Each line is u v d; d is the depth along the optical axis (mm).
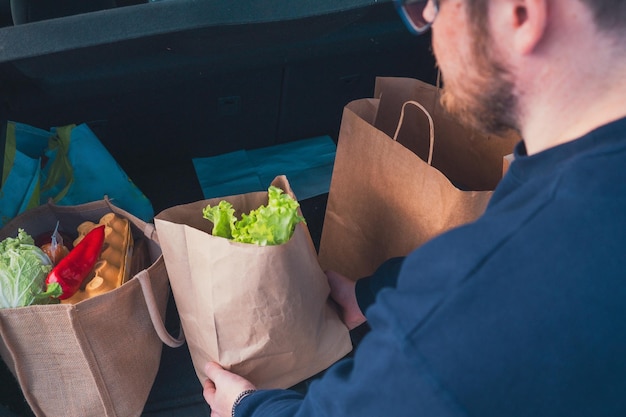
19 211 1371
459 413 561
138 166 1788
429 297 589
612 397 550
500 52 600
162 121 1652
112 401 1250
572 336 540
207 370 1231
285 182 1195
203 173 1787
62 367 1201
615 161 554
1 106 1373
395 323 601
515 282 556
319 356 1295
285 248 1078
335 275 1352
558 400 551
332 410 695
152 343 1297
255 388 1177
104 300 1139
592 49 571
